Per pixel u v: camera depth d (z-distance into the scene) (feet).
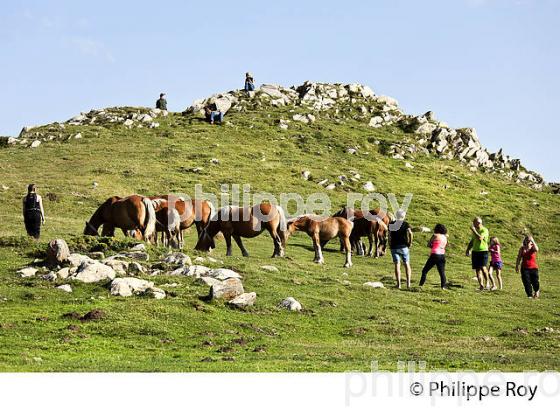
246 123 244.42
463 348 62.23
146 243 92.22
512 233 172.65
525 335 69.26
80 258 80.74
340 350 59.16
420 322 73.82
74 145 205.98
